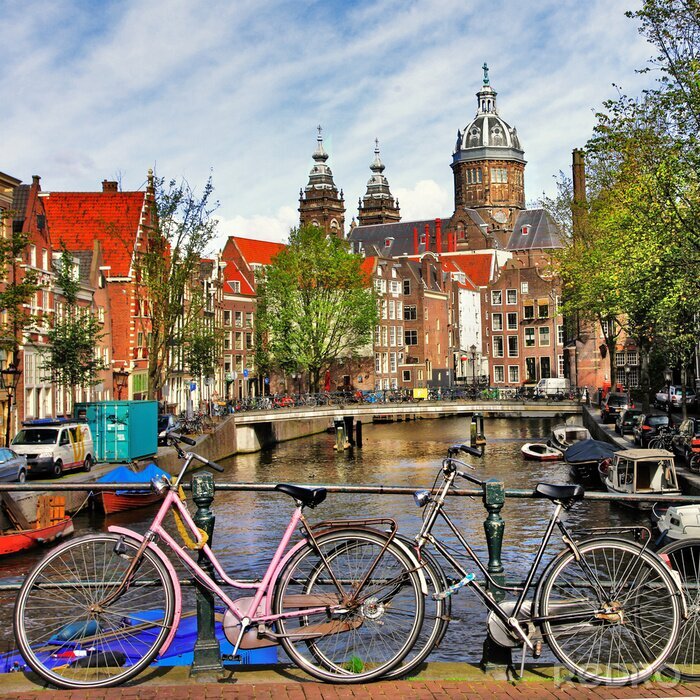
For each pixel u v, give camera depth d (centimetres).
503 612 652
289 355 7762
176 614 638
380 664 643
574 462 4075
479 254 13612
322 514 3191
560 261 5631
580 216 5288
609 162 4169
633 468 3088
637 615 658
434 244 15200
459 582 661
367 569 657
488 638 659
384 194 18588
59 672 636
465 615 1402
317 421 8281
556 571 654
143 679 639
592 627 657
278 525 2944
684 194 2845
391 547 643
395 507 3356
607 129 2927
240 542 2638
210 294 7550
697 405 5709
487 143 15850
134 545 646
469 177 16000
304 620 647
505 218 15862
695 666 660
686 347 3891
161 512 654
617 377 7762
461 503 3119
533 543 2423
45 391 4372
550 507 3131
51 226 5800
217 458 5522
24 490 719
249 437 6359
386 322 10144
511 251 14750
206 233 5112
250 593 869
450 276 11638
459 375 11556
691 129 2750
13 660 762
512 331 11162
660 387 6856
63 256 4222
